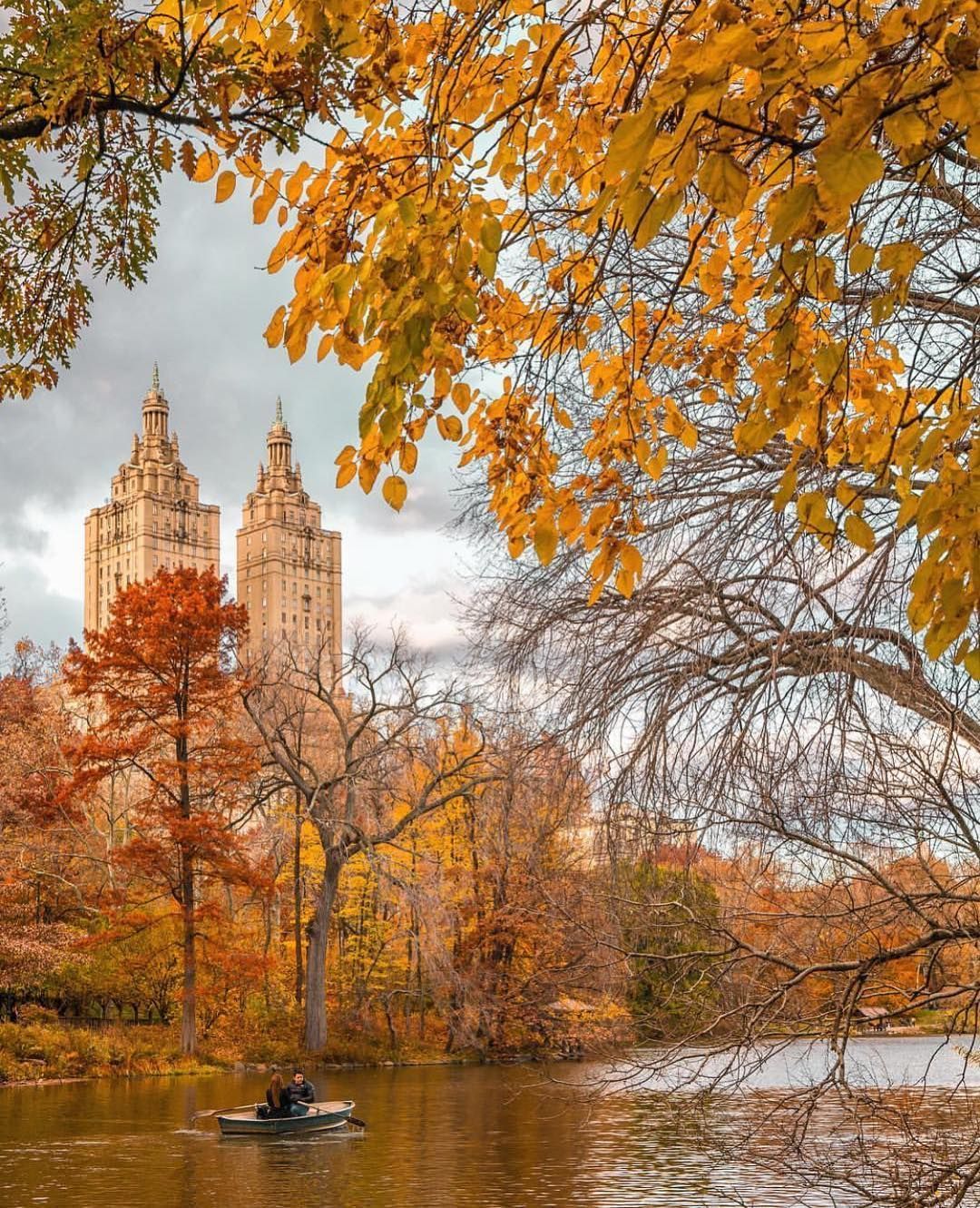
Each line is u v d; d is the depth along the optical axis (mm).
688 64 2160
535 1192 16422
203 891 42938
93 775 35250
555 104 3516
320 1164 19297
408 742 36812
